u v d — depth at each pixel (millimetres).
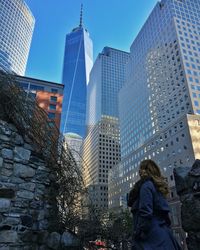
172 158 63812
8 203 4812
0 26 113812
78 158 6504
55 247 4816
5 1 120875
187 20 88000
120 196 93938
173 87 78250
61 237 4973
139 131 92938
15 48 119375
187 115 61656
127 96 111250
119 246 5754
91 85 187500
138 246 2213
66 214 5605
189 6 92312
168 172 64000
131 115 103125
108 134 143875
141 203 2283
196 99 70062
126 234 5879
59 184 5773
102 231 5797
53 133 6156
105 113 154375
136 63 107688
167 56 85250
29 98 5992
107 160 135625
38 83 65062
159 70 88062
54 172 5789
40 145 5777
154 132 81750
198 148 57906
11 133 5395
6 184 4930
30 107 5922
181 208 3291
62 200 5684
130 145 98750
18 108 5668
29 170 5367
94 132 149875
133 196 2588
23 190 5113
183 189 3324
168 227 2340
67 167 6031
